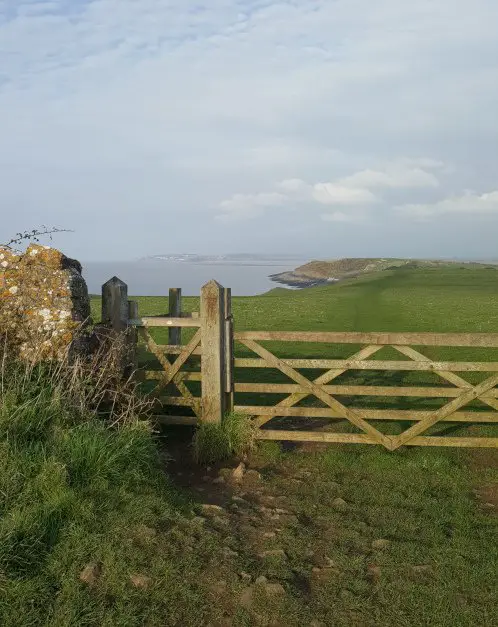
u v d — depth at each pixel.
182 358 8.58
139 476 6.16
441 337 7.83
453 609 4.45
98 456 6.07
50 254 7.56
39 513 5.10
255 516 6.09
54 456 5.73
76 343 7.48
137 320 8.60
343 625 4.32
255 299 40.84
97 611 4.27
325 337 8.18
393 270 91.56
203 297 8.16
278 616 4.38
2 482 5.34
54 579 4.57
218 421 8.25
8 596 4.27
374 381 12.85
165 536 5.23
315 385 8.27
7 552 4.57
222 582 4.72
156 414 8.76
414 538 5.62
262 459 7.98
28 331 7.34
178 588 4.60
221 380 8.29
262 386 8.45
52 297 7.43
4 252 7.50
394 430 9.23
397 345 8.05
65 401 6.74
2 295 7.35
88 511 5.27
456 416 8.05
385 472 7.44
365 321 24.22
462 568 5.02
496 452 8.20
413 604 4.53
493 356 15.16
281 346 17.02
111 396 7.78
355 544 5.50
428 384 12.58
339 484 7.07
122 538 5.10
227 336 8.33
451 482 7.09
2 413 6.00
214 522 5.77
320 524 5.97
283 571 4.94
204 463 7.93
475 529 5.78
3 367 6.55
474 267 107.00
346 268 145.12
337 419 9.91
